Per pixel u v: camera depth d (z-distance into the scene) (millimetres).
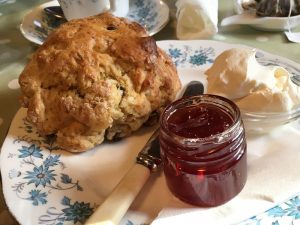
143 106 174
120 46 177
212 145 139
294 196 144
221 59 173
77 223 143
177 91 187
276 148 162
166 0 282
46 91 179
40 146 177
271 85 166
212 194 144
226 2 270
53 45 184
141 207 151
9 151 175
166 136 144
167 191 156
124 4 254
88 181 161
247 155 161
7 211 162
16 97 216
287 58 209
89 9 249
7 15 292
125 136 179
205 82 201
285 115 165
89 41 178
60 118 174
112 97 170
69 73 173
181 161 142
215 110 155
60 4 255
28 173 164
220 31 246
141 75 175
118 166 168
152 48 180
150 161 159
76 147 171
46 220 145
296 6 237
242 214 141
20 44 260
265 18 233
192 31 242
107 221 137
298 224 136
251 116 166
